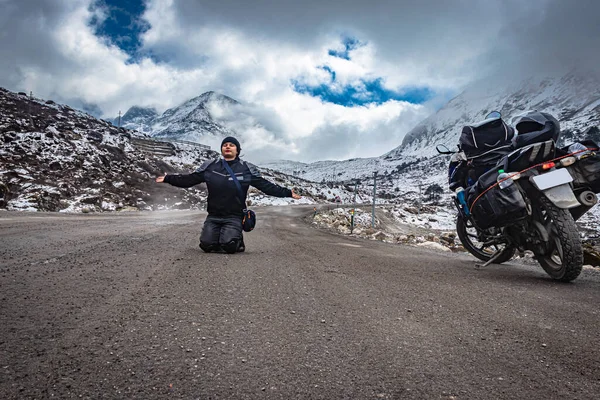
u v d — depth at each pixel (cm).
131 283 224
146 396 93
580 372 119
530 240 329
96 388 96
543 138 307
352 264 361
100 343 127
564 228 292
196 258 342
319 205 6756
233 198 402
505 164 324
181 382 102
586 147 304
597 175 297
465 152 381
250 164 416
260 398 95
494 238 374
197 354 122
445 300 218
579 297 243
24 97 5897
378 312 185
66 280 224
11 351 115
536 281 307
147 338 134
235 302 191
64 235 519
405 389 103
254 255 391
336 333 150
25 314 154
